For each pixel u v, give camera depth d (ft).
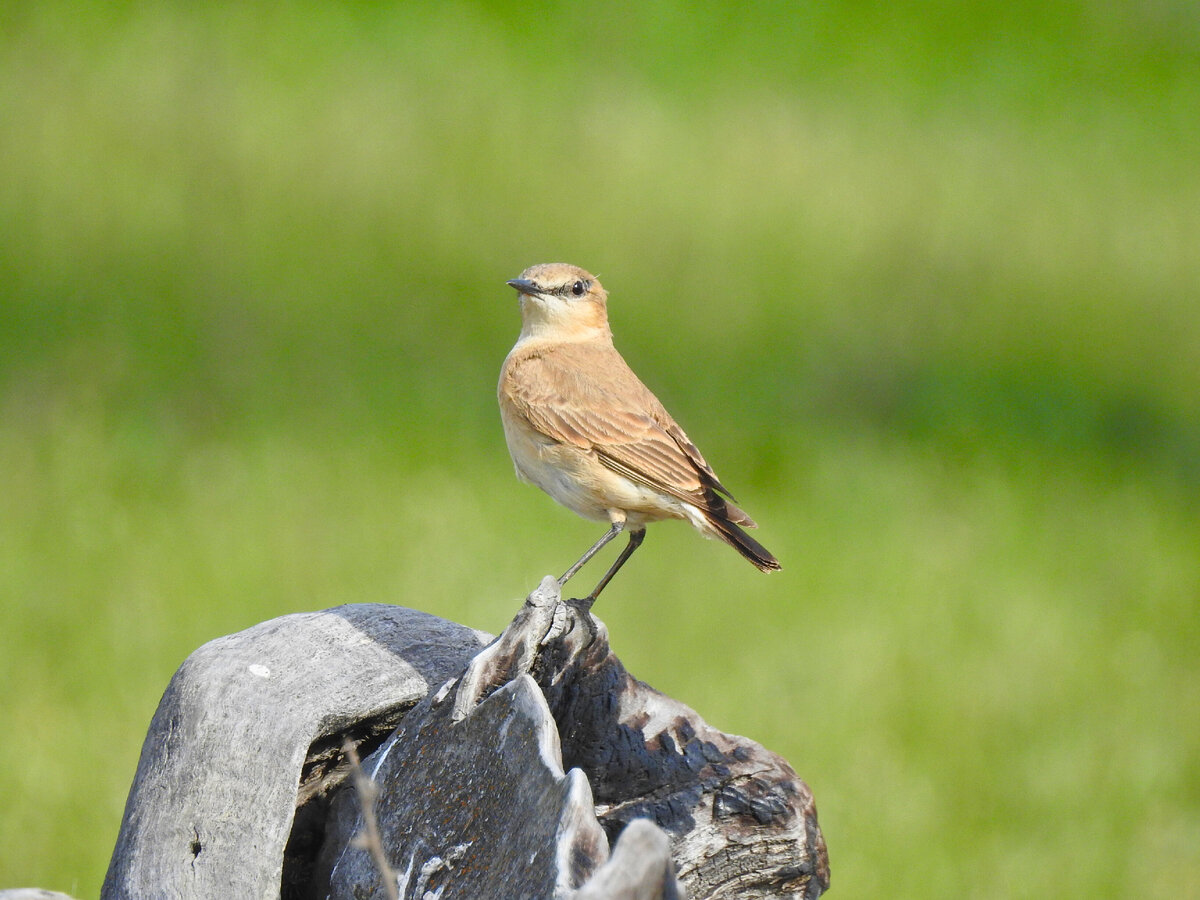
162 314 54.44
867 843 32.37
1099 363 66.23
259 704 17.16
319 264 61.21
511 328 57.62
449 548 41.09
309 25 86.94
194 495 42.37
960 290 70.54
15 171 64.85
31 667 33.53
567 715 18.69
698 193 74.90
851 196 78.89
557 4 96.22
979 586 44.01
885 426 56.13
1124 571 46.88
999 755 35.65
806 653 38.70
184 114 72.49
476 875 14.70
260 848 16.31
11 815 29.12
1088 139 94.79
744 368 59.06
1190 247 79.97
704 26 98.68
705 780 18.40
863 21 106.01
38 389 47.21
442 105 79.05
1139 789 34.99
